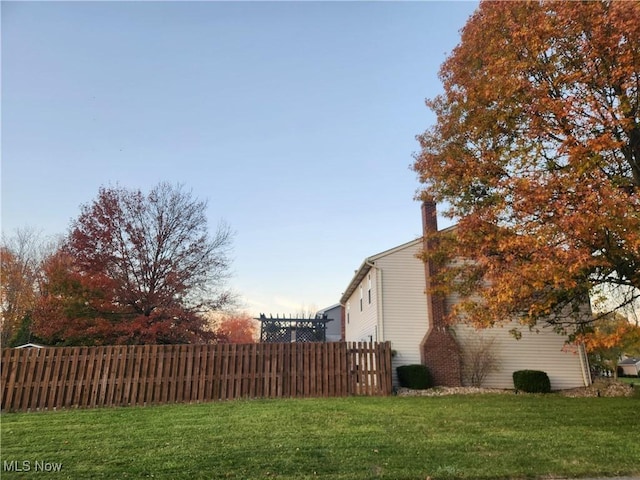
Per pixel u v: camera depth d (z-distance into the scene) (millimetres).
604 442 6547
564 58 9422
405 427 7773
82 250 19766
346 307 29359
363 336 22516
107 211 20453
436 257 13703
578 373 17750
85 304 19266
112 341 19328
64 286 19156
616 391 15820
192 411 10078
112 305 19438
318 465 5234
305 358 13805
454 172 11297
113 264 20328
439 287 13414
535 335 18094
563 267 7879
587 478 4836
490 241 9305
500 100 9656
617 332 9172
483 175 10398
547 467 5125
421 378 16562
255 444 6359
